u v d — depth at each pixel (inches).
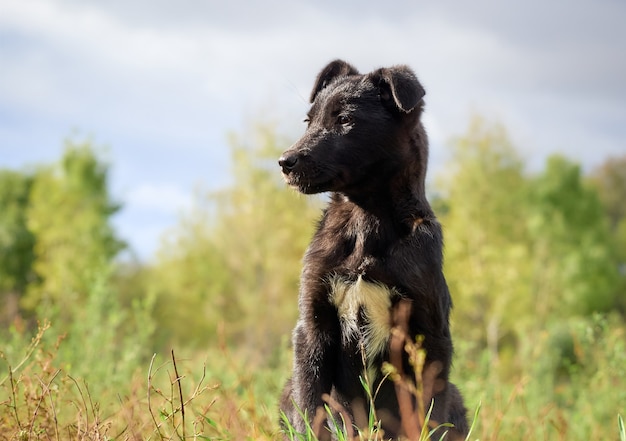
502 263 2032.5
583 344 564.1
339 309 322.3
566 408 585.0
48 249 2361.0
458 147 2151.8
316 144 335.6
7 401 303.3
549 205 2331.4
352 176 335.6
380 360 321.1
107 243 2352.4
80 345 484.4
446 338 316.5
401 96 323.9
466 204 2096.5
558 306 2220.7
